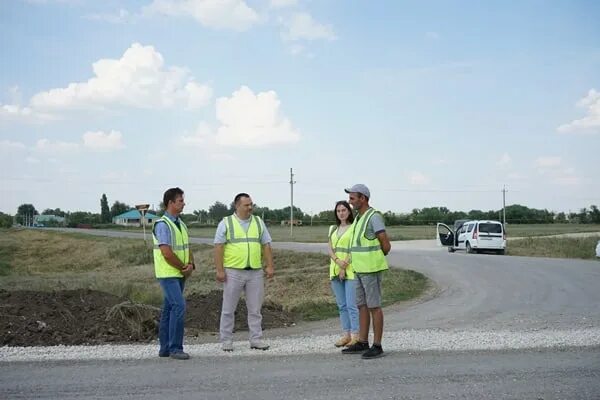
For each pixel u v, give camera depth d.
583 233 59.56
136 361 7.28
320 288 18.11
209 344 8.77
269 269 8.30
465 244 33.44
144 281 23.12
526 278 18.53
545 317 11.26
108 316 9.91
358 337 8.00
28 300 10.61
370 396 5.72
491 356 7.41
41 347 8.28
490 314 11.81
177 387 6.05
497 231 32.50
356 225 7.74
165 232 7.58
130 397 5.70
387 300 14.86
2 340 8.65
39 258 48.88
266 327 11.40
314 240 49.72
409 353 7.65
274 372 6.68
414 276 19.33
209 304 12.34
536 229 76.88
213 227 99.44
